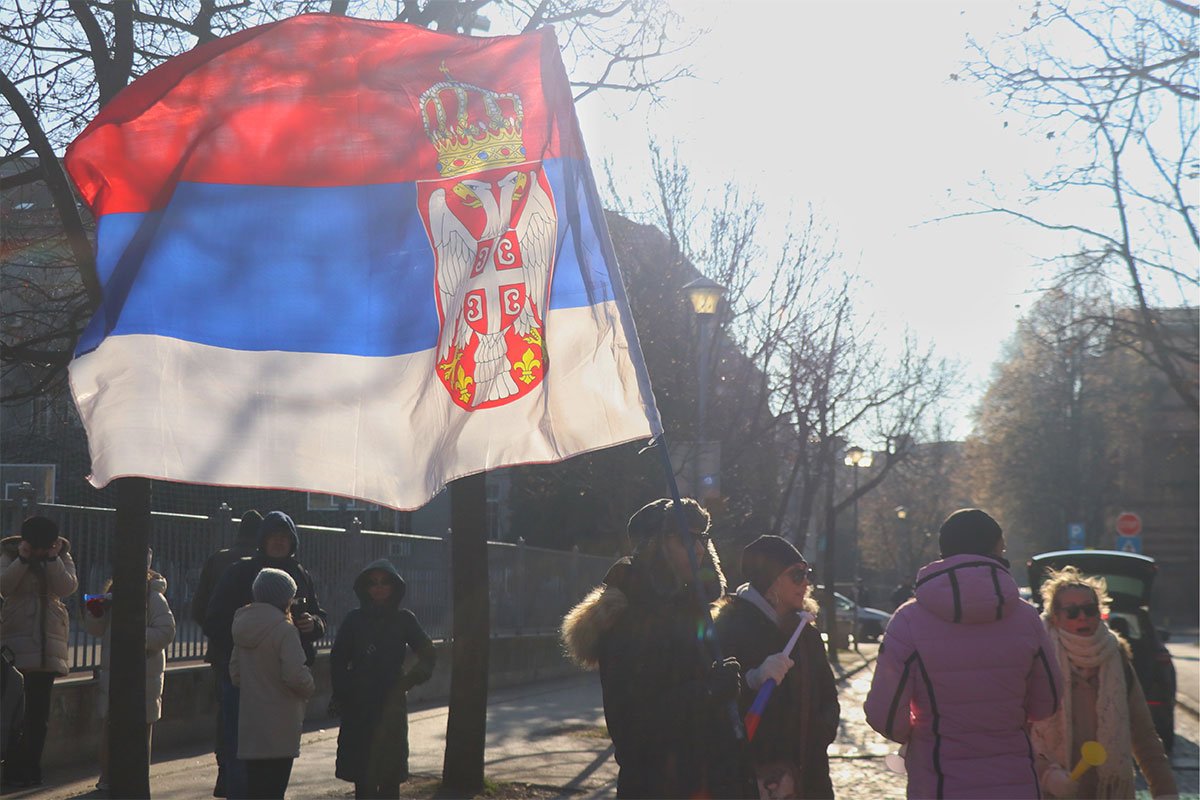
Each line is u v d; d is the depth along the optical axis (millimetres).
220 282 5805
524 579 24344
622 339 5902
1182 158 18328
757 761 5375
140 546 7441
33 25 10891
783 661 5258
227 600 8297
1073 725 5910
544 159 6117
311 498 26031
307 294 5852
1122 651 5988
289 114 5941
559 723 16016
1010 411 68938
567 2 12438
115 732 7340
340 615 16391
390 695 8250
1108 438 67062
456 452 5855
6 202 12453
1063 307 26766
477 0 11633
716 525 26344
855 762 14016
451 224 6012
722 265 26547
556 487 34969
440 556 19500
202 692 13164
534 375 5957
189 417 5660
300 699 7609
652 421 5754
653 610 4977
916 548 90625
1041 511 68188
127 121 5824
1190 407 22844
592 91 12891
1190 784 12500
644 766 4922
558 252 6051
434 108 6070
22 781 9664
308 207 5926
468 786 10547
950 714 5074
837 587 69750
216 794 8891
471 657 10641
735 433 27234
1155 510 75438
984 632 5098
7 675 8969
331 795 9680
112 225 5836
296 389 5773
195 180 5852
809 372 29484
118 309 5703
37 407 13562
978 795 4988
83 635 11508
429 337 5902
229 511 13812
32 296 12578
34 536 9570
